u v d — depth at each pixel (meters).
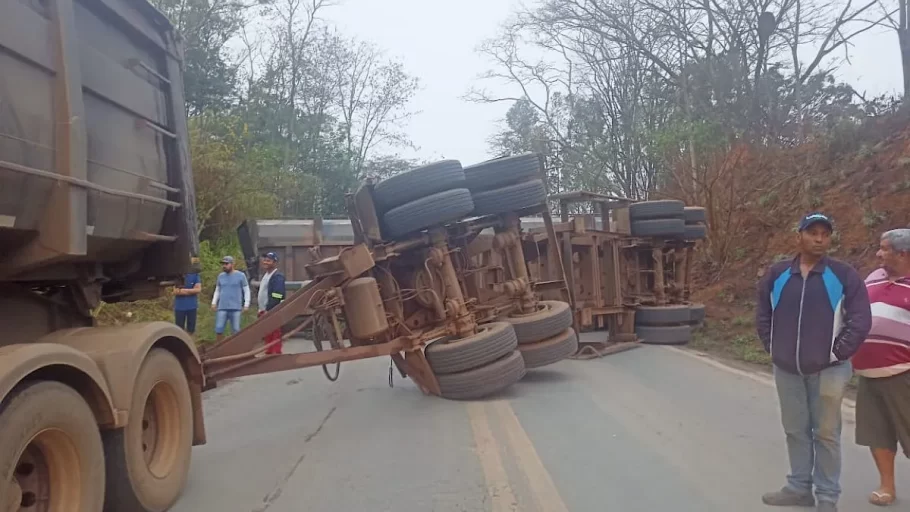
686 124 22.84
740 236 20.81
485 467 6.30
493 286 10.61
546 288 11.60
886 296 5.29
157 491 5.14
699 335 15.15
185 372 5.97
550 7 30.92
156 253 6.59
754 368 11.64
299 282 18.34
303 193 35.75
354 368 12.63
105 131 5.27
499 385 9.20
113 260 6.02
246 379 11.63
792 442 5.25
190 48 30.66
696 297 19.17
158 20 6.26
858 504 5.27
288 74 40.97
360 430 7.84
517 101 39.50
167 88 6.46
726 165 22.22
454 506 5.34
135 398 4.92
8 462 3.66
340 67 44.12
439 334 9.56
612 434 7.38
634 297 14.74
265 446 7.24
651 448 6.83
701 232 15.73
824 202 19.03
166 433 5.52
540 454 6.67
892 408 5.19
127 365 4.76
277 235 18.67
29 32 4.33
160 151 6.26
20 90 4.22
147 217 5.96
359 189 9.55
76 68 4.73
